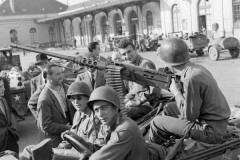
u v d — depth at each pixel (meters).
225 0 27.09
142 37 29.88
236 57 18.50
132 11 39.28
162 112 4.41
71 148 3.96
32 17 60.28
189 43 20.22
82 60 4.36
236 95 9.92
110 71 4.17
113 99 2.93
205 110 3.55
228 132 3.96
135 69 4.06
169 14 33.41
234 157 3.75
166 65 3.73
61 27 57.84
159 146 3.61
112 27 43.53
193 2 30.22
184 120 3.65
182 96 3.54
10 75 9.73
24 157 3.44
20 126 8.51
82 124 3.89
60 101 4.80
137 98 5.04
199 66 3.57
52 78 4.72
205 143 3.67
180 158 3.50
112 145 2.87
